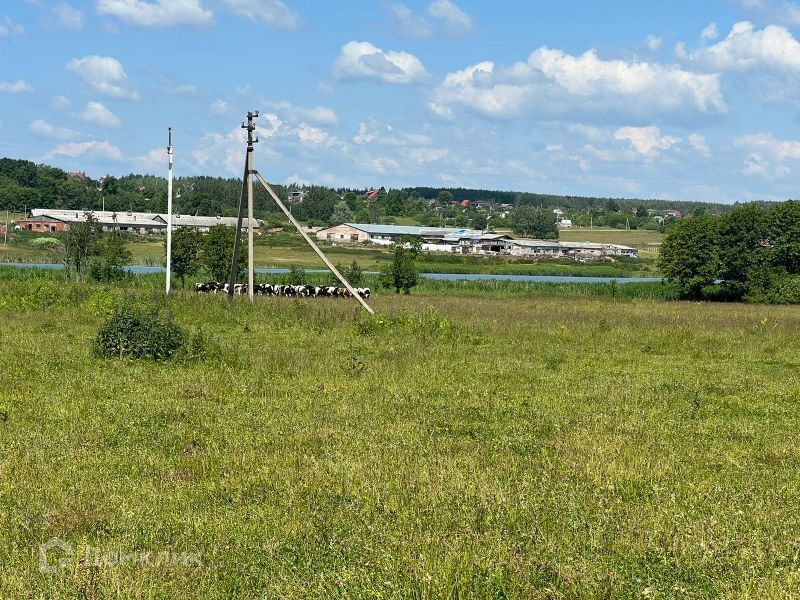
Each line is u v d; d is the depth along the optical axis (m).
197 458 12.19
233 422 14.68
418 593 7.48
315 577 7.88
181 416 15.17
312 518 9.60
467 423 15.12
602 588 7.80
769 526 9.76
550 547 8.77
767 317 40.22
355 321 30.72
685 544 8.94
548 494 10.73
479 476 11.45
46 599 7.45
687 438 14.40
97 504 10.00
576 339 28.94
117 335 21.78
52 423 14.36
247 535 9.05
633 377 21.20
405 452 12.73
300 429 14.23
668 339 29.06
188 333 23.92
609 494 10.86
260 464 11.93
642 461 12.56
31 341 24.75
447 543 8.70
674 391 19.02
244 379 19.05
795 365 23.81
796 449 13.67
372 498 10.36
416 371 20.70
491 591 7.57
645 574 8.14
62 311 34.53
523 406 16.89
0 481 10.88
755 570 8.28
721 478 11.81
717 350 26.69
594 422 15.43
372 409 16.06
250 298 38.62
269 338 27.70
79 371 19.58
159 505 10.04
